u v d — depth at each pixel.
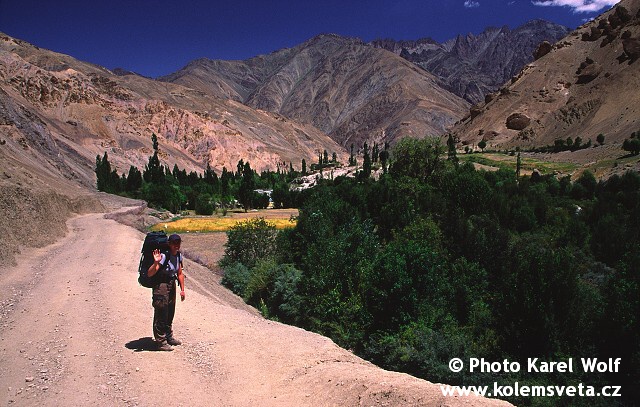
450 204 37.03
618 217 35.94
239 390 6.64
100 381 6.59
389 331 15.80
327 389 6.62
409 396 6.08
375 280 16.84
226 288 24.33
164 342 8.11
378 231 29.78
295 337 9.46
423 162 61.22
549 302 13.93
